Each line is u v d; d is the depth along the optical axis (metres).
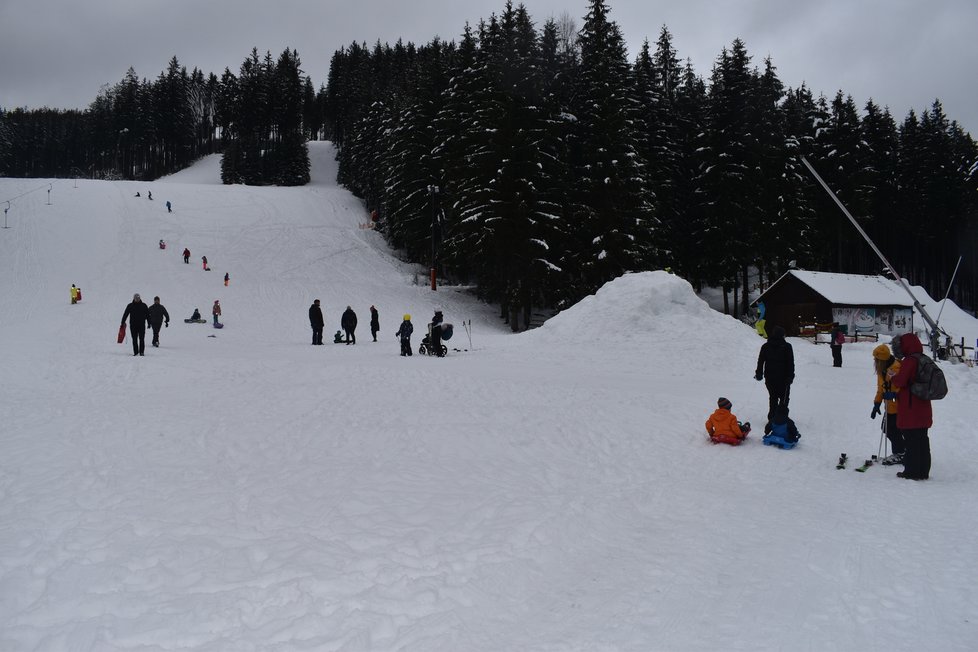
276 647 3.45
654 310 24.64
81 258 47.19
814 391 14.73
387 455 8.22
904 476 7.78
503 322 43.88
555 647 3.64
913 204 60.06
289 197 74.25
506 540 5.32
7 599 3.94
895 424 8.54
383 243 61.22
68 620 3.68
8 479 6.76
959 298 66.31
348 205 75.44
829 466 8.43
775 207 45.94
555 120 41.69
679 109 56.66
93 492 6.32
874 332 41.66
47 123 148.62
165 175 122.06
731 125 45.78
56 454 7.90
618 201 40.62
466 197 41.16
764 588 4.51
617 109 41.19
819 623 3.97
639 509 6.50
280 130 115.19
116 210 60.06
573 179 44.47
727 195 45.03
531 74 40.59
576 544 5.46
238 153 106.12
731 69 46.41
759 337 23.34
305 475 7.12
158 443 8.63
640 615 4.09
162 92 122.50
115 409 11.33
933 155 60.91
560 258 40.91
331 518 5.65
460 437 9.33
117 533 5.11
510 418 10.88
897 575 4.70
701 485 7.46
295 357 21.30
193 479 6.89
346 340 29.12
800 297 42.56
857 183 49.94
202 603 3.90
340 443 8.83
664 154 48.72
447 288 49.72
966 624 3.94
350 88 107.81
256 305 40.00
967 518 6.10
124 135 125.69
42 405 11.74
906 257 66.25
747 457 8.88
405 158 50.62
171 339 28.53
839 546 5.34
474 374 16.69
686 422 11.13
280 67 119.00
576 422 10.74
